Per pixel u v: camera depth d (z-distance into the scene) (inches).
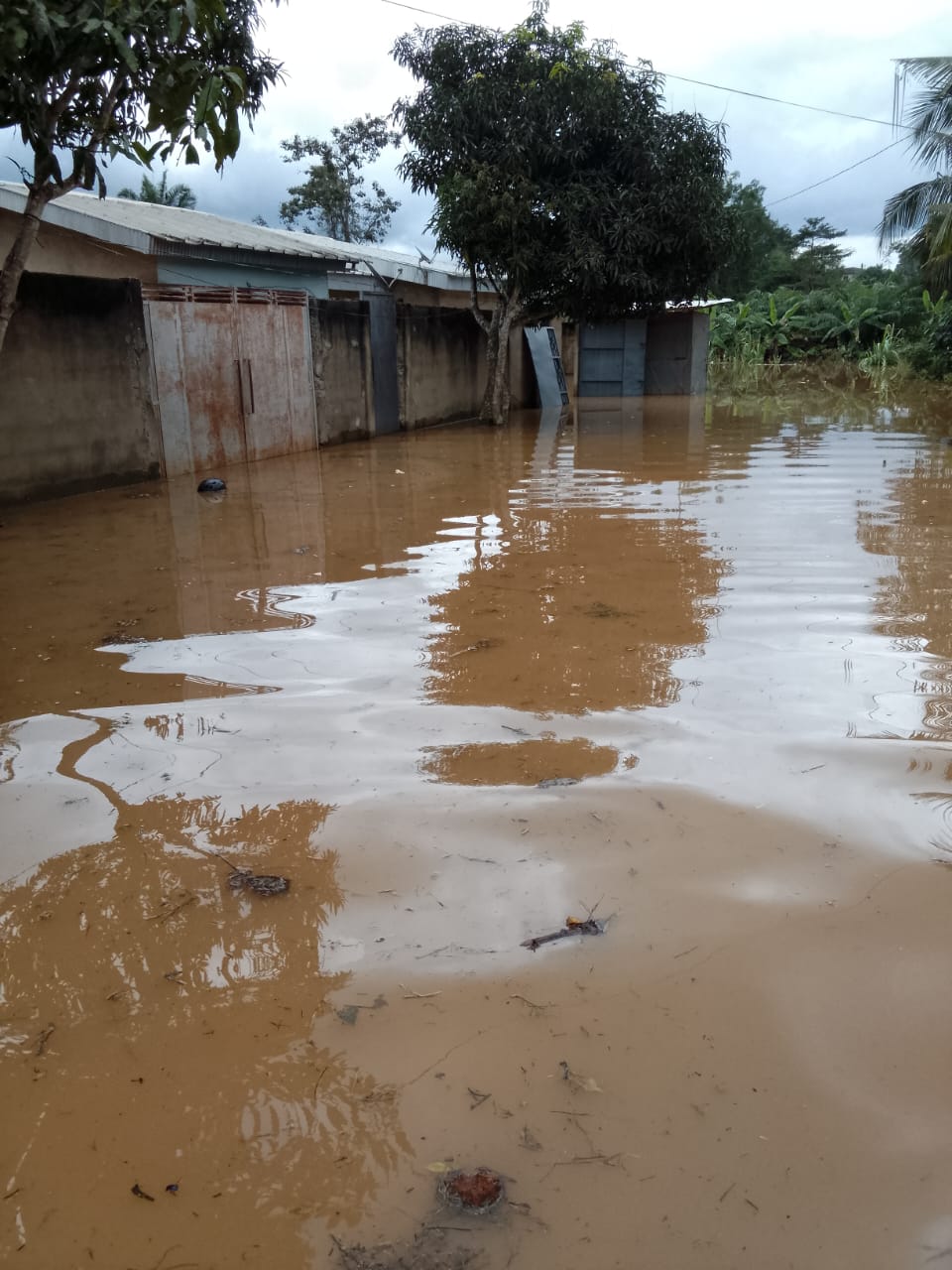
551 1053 79.7
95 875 106.0
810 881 102.9
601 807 119.0
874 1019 82.8
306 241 680.4
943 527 283.7
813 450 490.0
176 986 88.4
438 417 674.2
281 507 335.6
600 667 167.6
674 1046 80.2
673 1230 63.9
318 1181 68.4
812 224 1942.7
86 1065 79.5
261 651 179.6
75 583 230.4
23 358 334.6
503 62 572.7
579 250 562.6
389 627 192.7
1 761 134.6
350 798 122.4
